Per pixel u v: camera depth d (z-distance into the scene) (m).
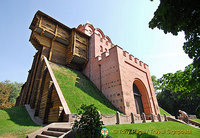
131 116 9.61
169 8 2.49
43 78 13.05
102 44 22.23
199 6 2.30
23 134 6.57
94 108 4.40
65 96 10.52
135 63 18.12
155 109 17.28
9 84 35.72
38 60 18.52
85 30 24.42
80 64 21.97
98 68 17.77
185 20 2.48
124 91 13.27
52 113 9.30
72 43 19.14
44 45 17.52
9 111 11.08
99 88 16.27
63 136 4.71
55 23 18.67
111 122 8.27
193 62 2.55
